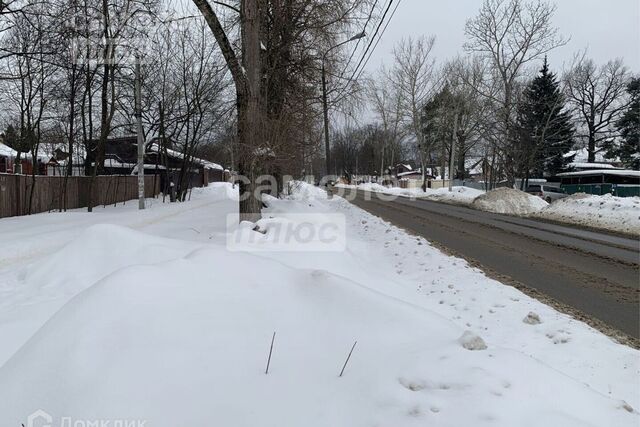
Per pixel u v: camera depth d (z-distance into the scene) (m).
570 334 4.70
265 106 13.41
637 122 45.53
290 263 6.82
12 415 2.46
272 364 3.06
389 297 4.20
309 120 17.22
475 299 6.04
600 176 28.59
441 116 45.44
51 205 18.34
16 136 28.83
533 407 2.51
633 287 6.92
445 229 14.06
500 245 10.89
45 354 2.86
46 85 21.00
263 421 2.47
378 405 2.58
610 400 2.88
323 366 3.09
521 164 32.22
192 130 29.67
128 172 33.97
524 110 35.41
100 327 3.07
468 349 3.21
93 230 6.63
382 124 57.97
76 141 28.23
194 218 14.59
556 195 30.38
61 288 5.51
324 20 14.61
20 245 8.62
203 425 2.42
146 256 6.00
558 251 10.08
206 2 9.62
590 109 48.66
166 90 26.09
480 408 2.45
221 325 3.43
